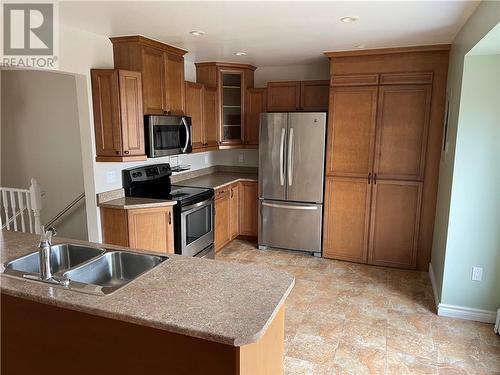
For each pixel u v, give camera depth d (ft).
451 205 9.89
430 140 12.80
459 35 10.19
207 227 13.87
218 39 11.33
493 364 8.22
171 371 4.98
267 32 10.55
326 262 14.38
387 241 13.79
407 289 12.00
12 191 12.85
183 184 14.94
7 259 6.66
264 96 16.33
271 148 14.75
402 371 7.97
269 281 5.88
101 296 5.31
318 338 9.20
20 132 15.21
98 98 10.57
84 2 7.88
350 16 8.93
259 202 15.43
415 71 12.60
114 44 11.17
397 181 13.34
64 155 14.82
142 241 11.33
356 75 13.25
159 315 4.79
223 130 16.37
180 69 13.08
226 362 4.66
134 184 12.56
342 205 14.19
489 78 9.16
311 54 13.84
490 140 9.37
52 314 5.55
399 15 8.81
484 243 9.77
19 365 5.98
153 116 11.47
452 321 10.05
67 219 15.28
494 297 9.87
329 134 13.92
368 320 10.08
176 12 8.60
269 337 5.58
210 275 6.11
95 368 5.44
